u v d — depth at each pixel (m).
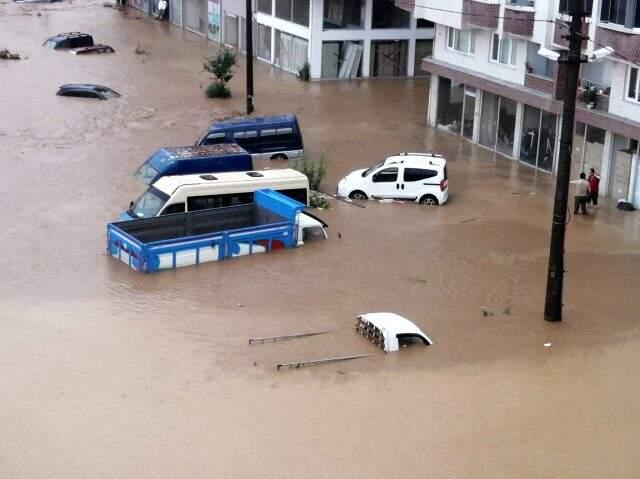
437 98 44.66
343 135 43.47
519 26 37.28
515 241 30.34
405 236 30.62
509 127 40.03
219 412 19.84
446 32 43.47
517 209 33.62
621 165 33.94
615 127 33.34
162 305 25.03
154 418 19.58
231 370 21.61
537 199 34.84
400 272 27.69
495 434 19.34
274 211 29.94
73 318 24.09
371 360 22.25
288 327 23.86
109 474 17.70
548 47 36.03
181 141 41.50
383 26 56.34
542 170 38.38
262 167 38.03
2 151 38.75
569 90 22.98
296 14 56.41
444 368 21.97
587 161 35.59
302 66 56.16
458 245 29.94
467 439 19.14
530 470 18.19
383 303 25.50
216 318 24.28
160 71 56.31
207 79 54.59
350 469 18.05
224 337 23.22
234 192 30.48
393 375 21.58
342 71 56.19
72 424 19.30
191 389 20.73
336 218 32.25
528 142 38.97
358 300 25.64
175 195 29.50
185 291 26.03
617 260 28.86
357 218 32.28
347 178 34.59
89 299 25.31
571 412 20.23
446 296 26.06
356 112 48.06
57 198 33.28
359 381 21.27
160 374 21.34
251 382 21.09
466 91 42.59
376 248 29.56
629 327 24.34
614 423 19.84
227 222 30.28
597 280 27.27
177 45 65.31
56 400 20.17
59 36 62.53
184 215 29.42
